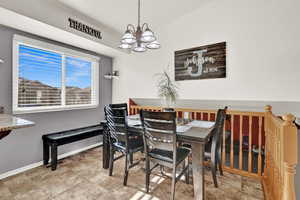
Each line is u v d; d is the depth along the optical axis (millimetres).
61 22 2193
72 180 2035
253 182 2004
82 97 3244
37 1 1915
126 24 2848
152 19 2916
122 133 1927
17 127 1261
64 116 2863
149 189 1842
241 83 2436
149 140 1681
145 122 1641
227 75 2537
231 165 2281
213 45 2639
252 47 2340
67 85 2949
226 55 2533
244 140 2801
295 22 2062
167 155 1688
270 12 2209
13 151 2193
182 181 2020
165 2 2521
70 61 2998
